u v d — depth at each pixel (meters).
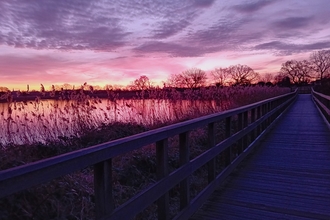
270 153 6.38
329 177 4.60
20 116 5.75
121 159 5.26
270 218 3.16
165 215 2.61
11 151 4.49
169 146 6.39
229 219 3.16
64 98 6.67
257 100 13.58
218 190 4.05
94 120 7.11
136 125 7.86
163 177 2.59
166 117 8.82
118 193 3.88
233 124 9.51
